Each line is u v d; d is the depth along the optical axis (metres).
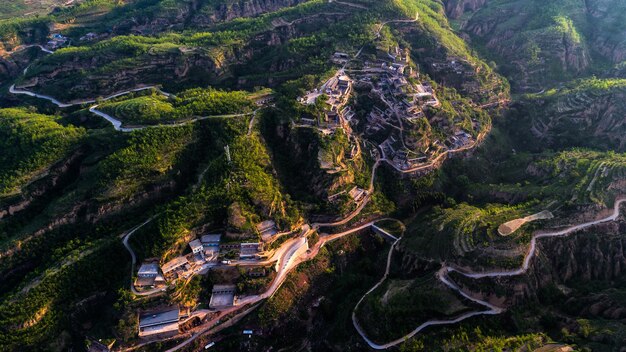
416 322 141.62
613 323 128.75
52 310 144.75
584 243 155.50
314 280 166.25
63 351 141.38
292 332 153.50
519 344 126.31
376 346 138.62
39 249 163.00
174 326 142.12
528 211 164.88
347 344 142.62
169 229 153.88
